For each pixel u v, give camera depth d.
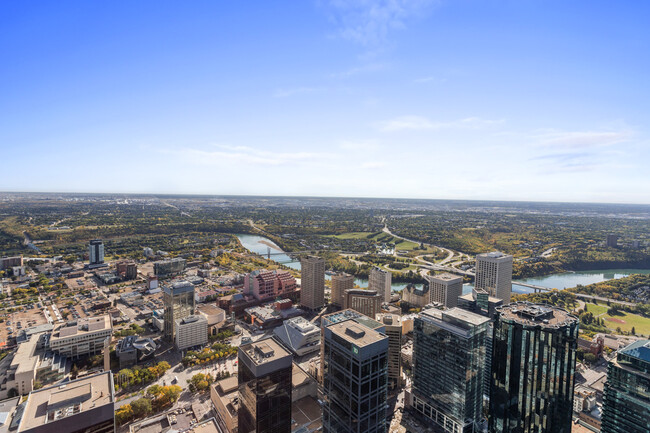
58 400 164.75
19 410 175.00
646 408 193.12
